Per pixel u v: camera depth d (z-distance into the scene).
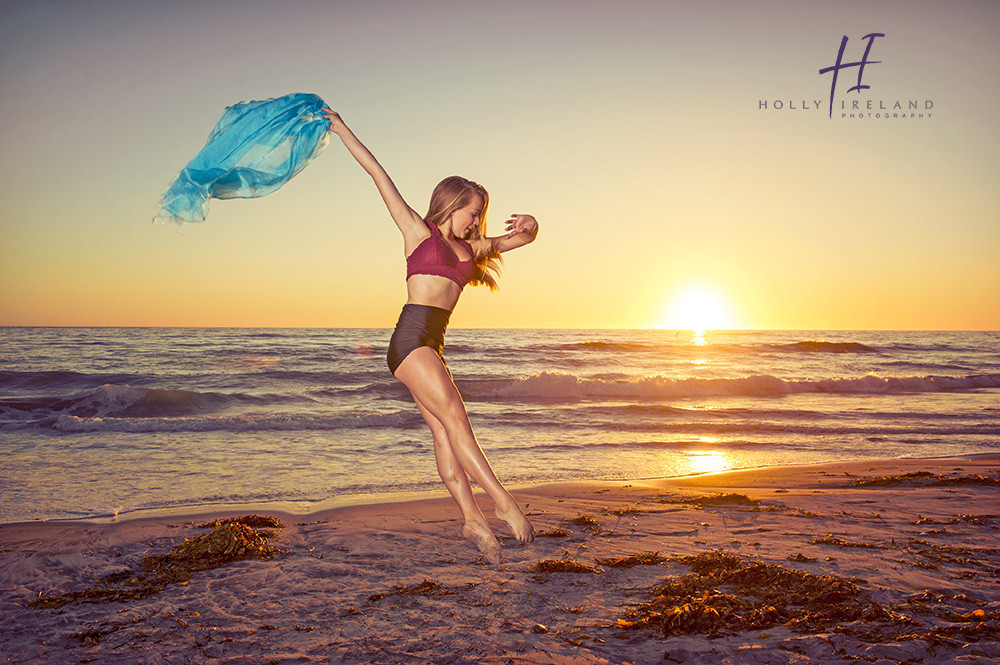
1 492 9.25
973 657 3.28
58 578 5.54
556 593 4.93
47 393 23.08
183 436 14.55
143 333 67.75
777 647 3.59
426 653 3.75
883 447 14.62
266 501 8.95
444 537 6.91
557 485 9.99
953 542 6.30
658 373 33.62
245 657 3.75
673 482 10.45
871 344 62.66
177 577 5.49
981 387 29.23
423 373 3.02
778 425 17.58
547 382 25.38
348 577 5.46
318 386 26.50
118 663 3.72
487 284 3.50
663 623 4.09
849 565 5.42
